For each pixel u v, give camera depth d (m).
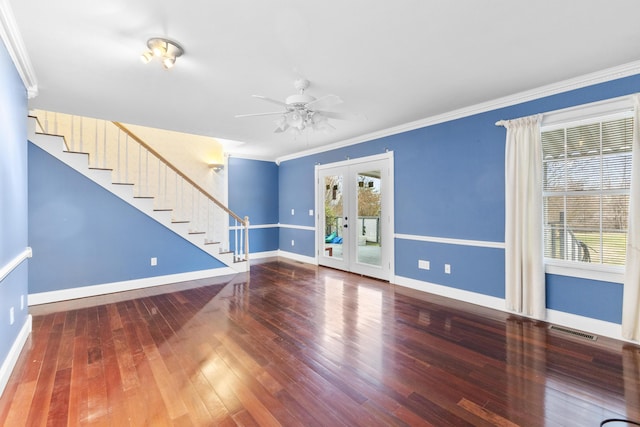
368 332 3.05
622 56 2.56
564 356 2.55
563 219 3.22
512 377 2.25
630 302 2.72
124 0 1.83
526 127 3.30
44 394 2.05
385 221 5.05
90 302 4.00
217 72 2.80
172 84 3.06
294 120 3.03
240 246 6.96
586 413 1.86
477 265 3.87
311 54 2.49
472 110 3.82
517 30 2.17
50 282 4.00
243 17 2.00
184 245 5.13
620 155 2.86
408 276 4.71
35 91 3.00
